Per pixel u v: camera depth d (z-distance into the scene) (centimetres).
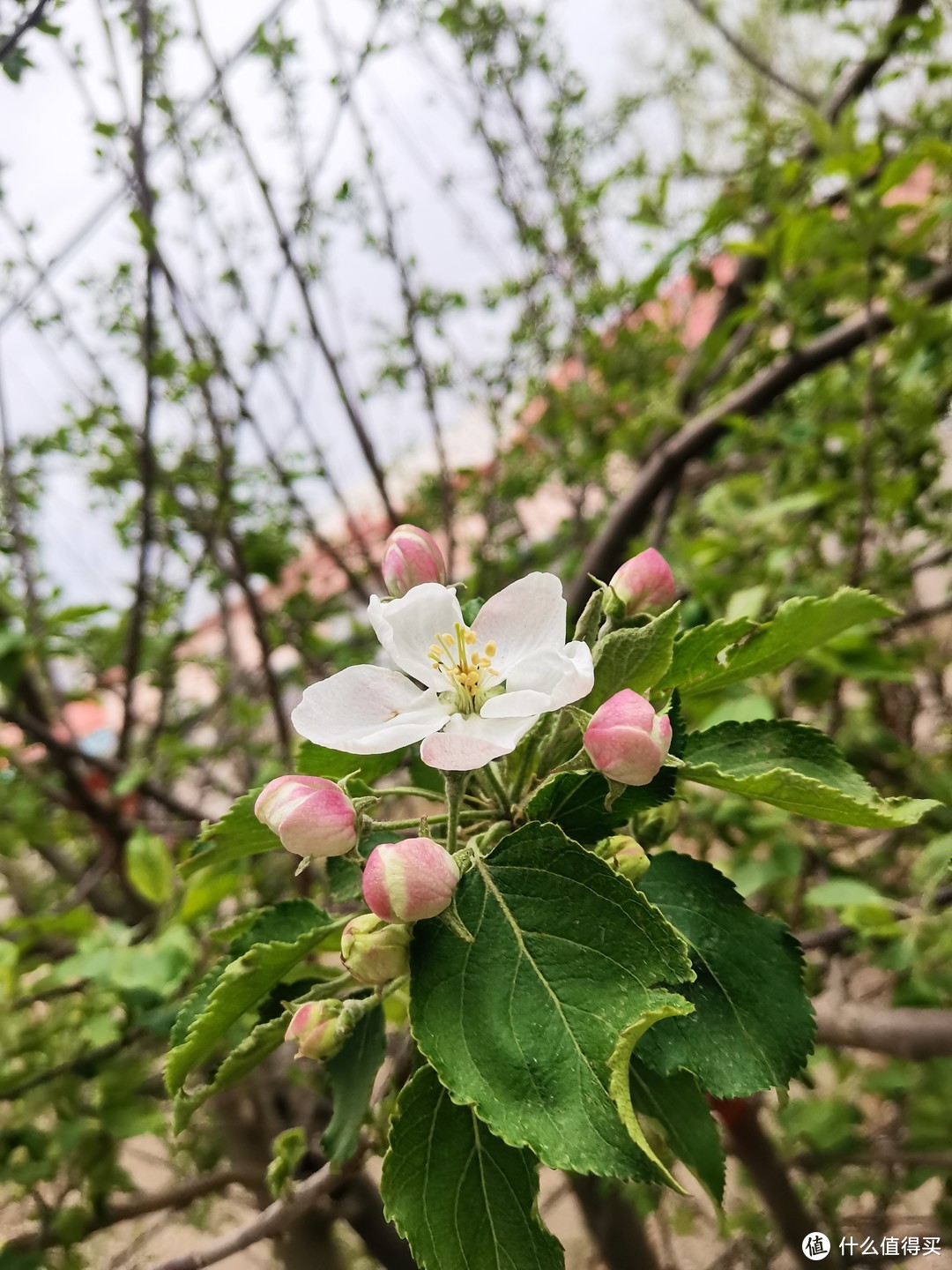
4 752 46
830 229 36
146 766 44
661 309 56
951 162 33
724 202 42
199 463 51
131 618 47
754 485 48
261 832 18
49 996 34
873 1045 27
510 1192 14
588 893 13
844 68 44
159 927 33
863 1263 34
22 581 46
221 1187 34
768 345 50
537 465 61
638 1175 12
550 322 57
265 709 55
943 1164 32
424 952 14
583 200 52
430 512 60
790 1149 37
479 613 16
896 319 37
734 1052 15
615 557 44
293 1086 36
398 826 15
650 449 51
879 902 29
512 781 17
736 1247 38
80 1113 32
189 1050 15
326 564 65
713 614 38
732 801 34
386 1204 14
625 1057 12
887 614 17
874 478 44
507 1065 12
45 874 64
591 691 15
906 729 47
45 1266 30
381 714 16
